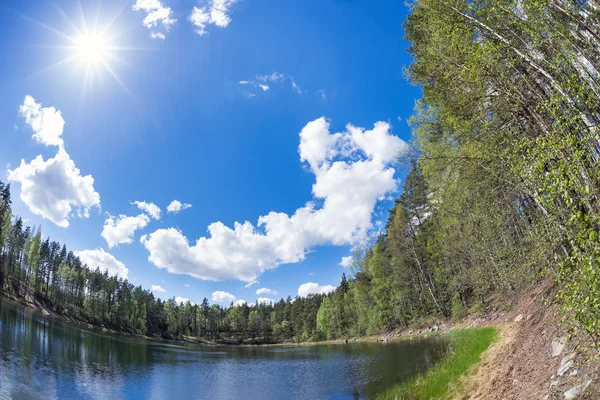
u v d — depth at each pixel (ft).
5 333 127.54
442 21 35.09
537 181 15.79
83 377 85.35
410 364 70.13
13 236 277.03
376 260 170.09
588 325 13.26
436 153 50.83
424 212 135.74
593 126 14.65
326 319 272.72
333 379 77.41
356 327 220.23
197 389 83.71
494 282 68.59
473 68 30.66
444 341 86.79
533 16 24.64
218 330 444.14
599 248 12.14
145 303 377.71
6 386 64.64
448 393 35.29
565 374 21.33
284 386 79.71
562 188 13.88
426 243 141.18
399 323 169.17
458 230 73.82
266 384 85.30
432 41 38.55
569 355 22.81
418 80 45.42
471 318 95.91
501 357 37.37
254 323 443.32
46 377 77.66
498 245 52.70
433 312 143.74
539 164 15.58
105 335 232.32
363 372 77.46
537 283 54.75
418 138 57.31
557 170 14.21
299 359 137.18
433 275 139.74
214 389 83.30
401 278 150.00
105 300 320.09
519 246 44.45
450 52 35.81
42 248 307.17
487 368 36.55
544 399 20.75
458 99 37.17
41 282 296.51
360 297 191.83
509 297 70.08
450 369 42.65
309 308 367.45
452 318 118.11
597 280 12.14
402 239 147.64
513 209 40.68
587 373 19.36
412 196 142.20
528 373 27.09
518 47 29.01
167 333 380.17
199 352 204.85
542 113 26.40
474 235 64.39
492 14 30.53
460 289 101.65
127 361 123.95
